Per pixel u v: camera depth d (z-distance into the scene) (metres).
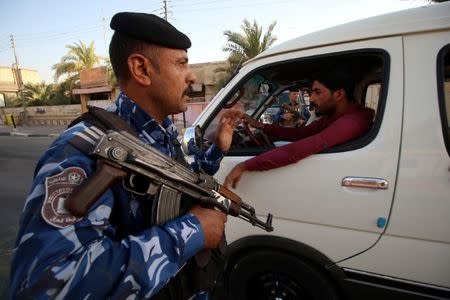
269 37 17.38
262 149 1.73
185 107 0.93
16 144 12.80
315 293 1.64
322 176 1.50
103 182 0.66
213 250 0.99
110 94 22.84
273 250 1.71
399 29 1.40
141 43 0.81
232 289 1.87
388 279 1.45
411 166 1.34
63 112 23.97
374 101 2.13
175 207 0.84
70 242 0.61
